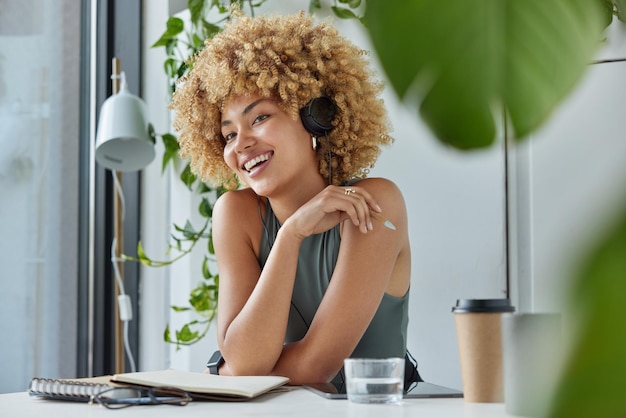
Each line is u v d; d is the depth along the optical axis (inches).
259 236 72.3
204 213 111.4
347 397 42.5
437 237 87.5
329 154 72.0
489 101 7.2
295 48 71.6
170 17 113.6
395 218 67.7
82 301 121.3
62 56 121.8
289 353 62.1
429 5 7.2
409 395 42.8
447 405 38.0
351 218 62.3
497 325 37.7
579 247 6.1
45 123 119.4
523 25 7.2
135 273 122.7
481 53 7.2
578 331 5.9
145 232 122.2
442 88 7.2
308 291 69.9
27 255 116.4
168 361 117.7
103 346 122.1
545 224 74.1
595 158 70.2
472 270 83.4
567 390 5.9
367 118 74.2
